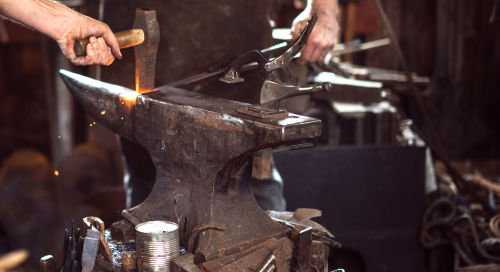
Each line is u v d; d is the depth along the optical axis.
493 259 2.55
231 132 1.47
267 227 1.62
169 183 1.65
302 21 2.13
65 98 4.26
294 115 1.50
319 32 2.12
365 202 2.80
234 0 2.24
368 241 2.82
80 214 3.29
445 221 2.74
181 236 1.60
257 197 2.25
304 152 2.72
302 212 1.77
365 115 2.76
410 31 5.49
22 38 4.26
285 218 1.75
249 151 1.46
